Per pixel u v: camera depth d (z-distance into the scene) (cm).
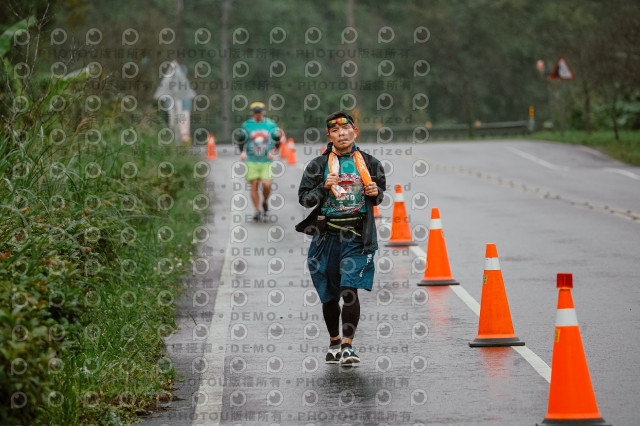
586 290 3128
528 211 5384
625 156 8744
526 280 3350
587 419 1759
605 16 11075
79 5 6806
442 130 14450
